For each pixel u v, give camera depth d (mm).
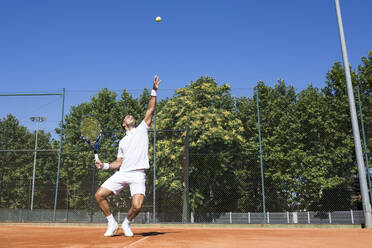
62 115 10414
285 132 15969
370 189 8398
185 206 10734
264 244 2965
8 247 2697
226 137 15789
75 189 13617
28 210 11633
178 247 2566
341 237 4047
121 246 2580
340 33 8234
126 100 21953
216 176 15508
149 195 11477
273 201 15516
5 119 12477
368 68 17141
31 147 13094
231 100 18172
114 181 3521
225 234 4457
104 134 14375
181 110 17281
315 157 14555
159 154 13727
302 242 3242
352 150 12984
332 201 14297
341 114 13883
